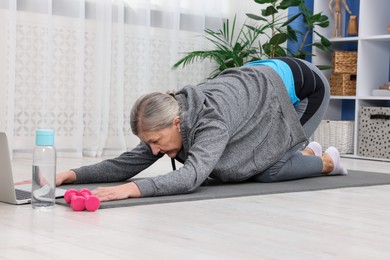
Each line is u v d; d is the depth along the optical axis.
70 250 1.50
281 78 2.72
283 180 2.86
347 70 5.14
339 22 5.26
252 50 5.13
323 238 1.72
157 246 1.56
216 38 5.27
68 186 2.52
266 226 1.87
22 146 4.21
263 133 2.64
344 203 2.36
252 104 2.62
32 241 1.59
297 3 4.94
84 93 4.52
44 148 2.05
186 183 2.29
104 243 1.58
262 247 1.59
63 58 4.36
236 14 5.45
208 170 2.32
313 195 2.54
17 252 1.47
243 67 2.76
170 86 4.97
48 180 2.06
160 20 4.94
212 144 2.34
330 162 3.11
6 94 4.05
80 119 4.41
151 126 2.32
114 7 4.61
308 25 5.12
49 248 1.52
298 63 2.87
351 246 1.64
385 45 5.18
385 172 3.77
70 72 4.39
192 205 2.20
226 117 2.48
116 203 2.12
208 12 5.29
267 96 2.64
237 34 5.45
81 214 1.98
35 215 1.95
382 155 4.80
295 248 1.59
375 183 2.95
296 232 1.79
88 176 2.59
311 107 2.86
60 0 4.33
